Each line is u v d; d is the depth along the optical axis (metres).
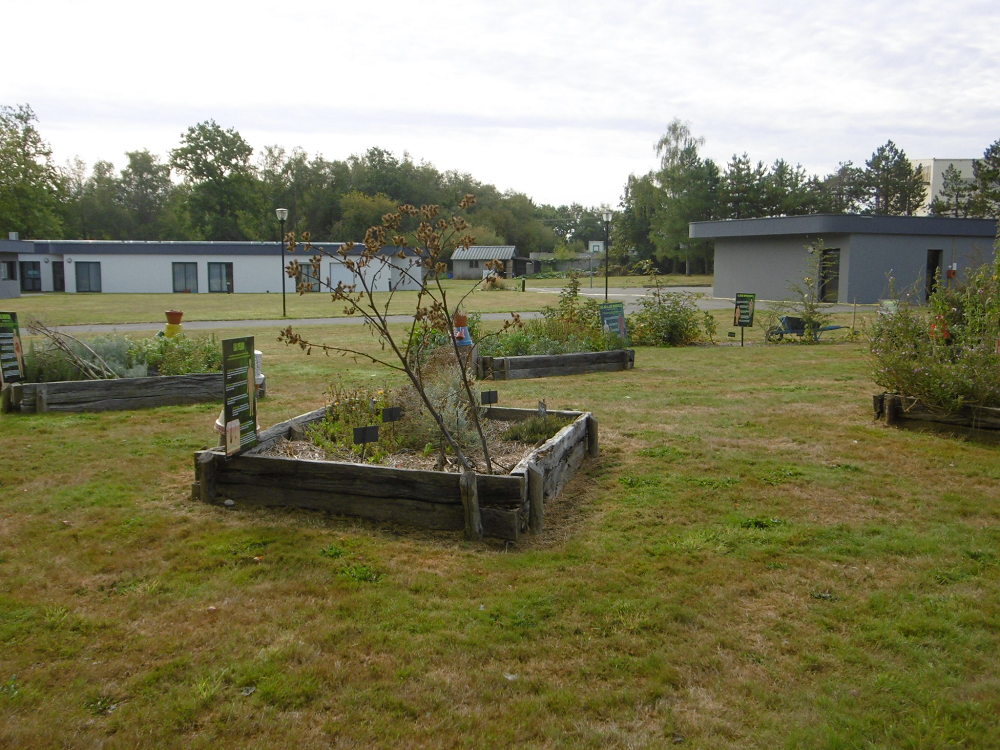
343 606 3.88
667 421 8.19
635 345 16.42
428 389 6.66
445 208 86.50
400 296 37.34
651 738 2.85
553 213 118.75
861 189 73.19
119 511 5.30
